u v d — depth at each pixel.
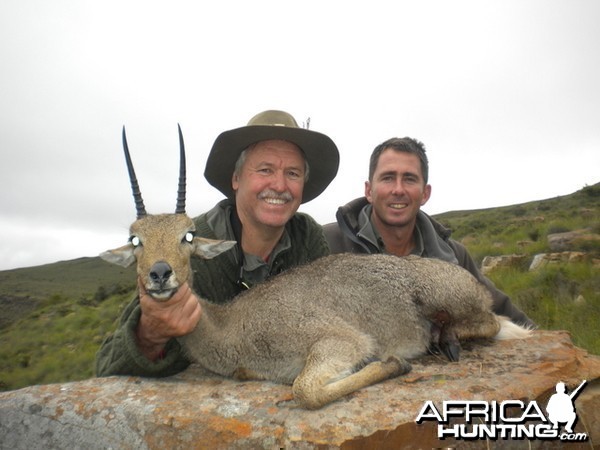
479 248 3.37
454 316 0.89
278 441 0.59
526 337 0.95
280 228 0.99
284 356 0.77
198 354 0.80
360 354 0.75
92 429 0.66
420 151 1.23
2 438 0.69
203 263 0.94
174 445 0.62
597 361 0.84
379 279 0.87
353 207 1.31
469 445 0.63
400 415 0.62
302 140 0.96
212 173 1.04
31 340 4.75
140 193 0.81
